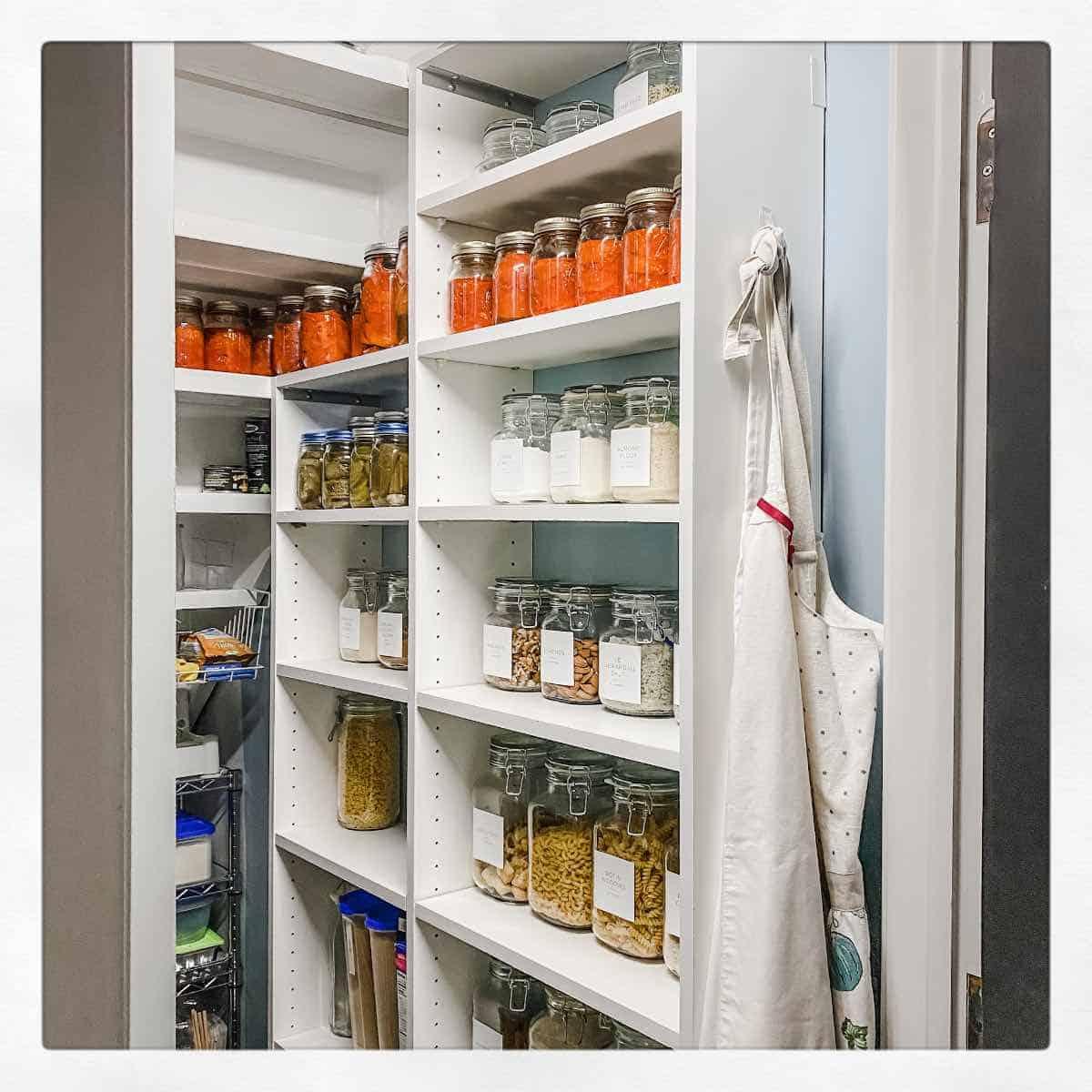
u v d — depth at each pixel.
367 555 1.99
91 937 0.70
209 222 1.62
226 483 1.96
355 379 1.77
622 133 1.17
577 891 1.36
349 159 1.91
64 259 0.70
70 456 0.70
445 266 1.55
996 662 0.72
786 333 1.13
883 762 1.10
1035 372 0.68
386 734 1.90
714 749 1.10
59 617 0.70
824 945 1.06
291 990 1.87
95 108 0.71
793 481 1.10
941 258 1.02
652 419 1.23
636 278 1.20
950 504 1.02
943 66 1.01
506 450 1.45
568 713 1.32
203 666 1.81
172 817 0.72
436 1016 1.51
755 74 1.17
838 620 1.15
